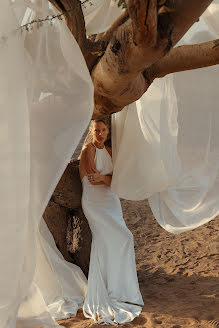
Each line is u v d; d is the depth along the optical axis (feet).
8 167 8.11
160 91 13.93
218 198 14.67
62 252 14.58
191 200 14.85
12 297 8.38
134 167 13.98
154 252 19.31
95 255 13.39
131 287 13.28
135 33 7.14
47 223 14.30
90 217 13.48
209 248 19.21
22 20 8.63
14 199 8.14
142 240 21.13
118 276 13.24
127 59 8.14
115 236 13.34
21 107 8.16
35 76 8.81
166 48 7.47
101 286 13.07
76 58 8.84
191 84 14.19
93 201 13.60
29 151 8.30
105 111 11.33
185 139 14.55
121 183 13.85
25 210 8.27
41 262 12.84
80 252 14.83
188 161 14.61
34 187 8.87
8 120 8.07
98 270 13.24
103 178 13.73
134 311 12.76
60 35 8.83
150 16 6.61
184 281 15.66
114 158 14.24
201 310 12.78
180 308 13.05
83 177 13.96
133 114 13.85
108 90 9.84
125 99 10.36
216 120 14.40
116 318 12.18
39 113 8.98
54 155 9.01
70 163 14.99
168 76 13.97
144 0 6.41
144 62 7.99
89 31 12.57
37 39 8.75
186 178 14.74
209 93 14.21
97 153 13.88
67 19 9.55
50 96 9.00
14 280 8.34
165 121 14.07
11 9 8.05
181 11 6.92
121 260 13.30
